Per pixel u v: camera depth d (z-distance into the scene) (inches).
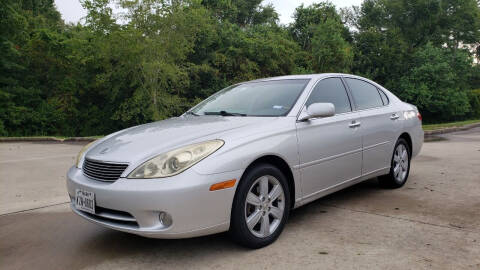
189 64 1023.0
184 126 125.6
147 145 109.5
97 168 110.4
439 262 99.9
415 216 139.3
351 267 98.1
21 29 1040.2
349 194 175.5
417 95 1326.3
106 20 877.8
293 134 124.3
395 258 102.9
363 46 1578.5
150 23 893.2
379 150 166.9
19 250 120.3
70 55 1041.5
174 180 96.6
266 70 1273.4
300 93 139.5
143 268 103.2
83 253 115.7
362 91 171.6
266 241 114.0
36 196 193.8
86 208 109.4
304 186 128.6
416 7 1643.7
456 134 528.4
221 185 100.8
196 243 119.6
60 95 1101.1
